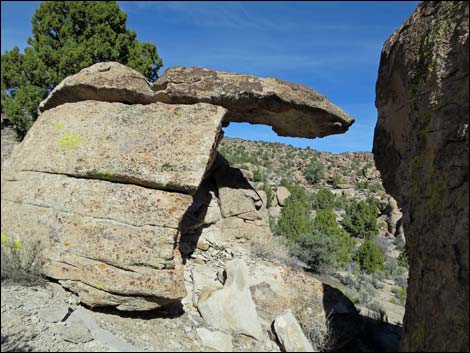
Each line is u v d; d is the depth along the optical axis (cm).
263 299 797
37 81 1442
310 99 945
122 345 567
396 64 726
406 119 687
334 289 853
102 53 1455
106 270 657
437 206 520
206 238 1072
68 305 638
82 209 712
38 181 768
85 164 755
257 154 6894
